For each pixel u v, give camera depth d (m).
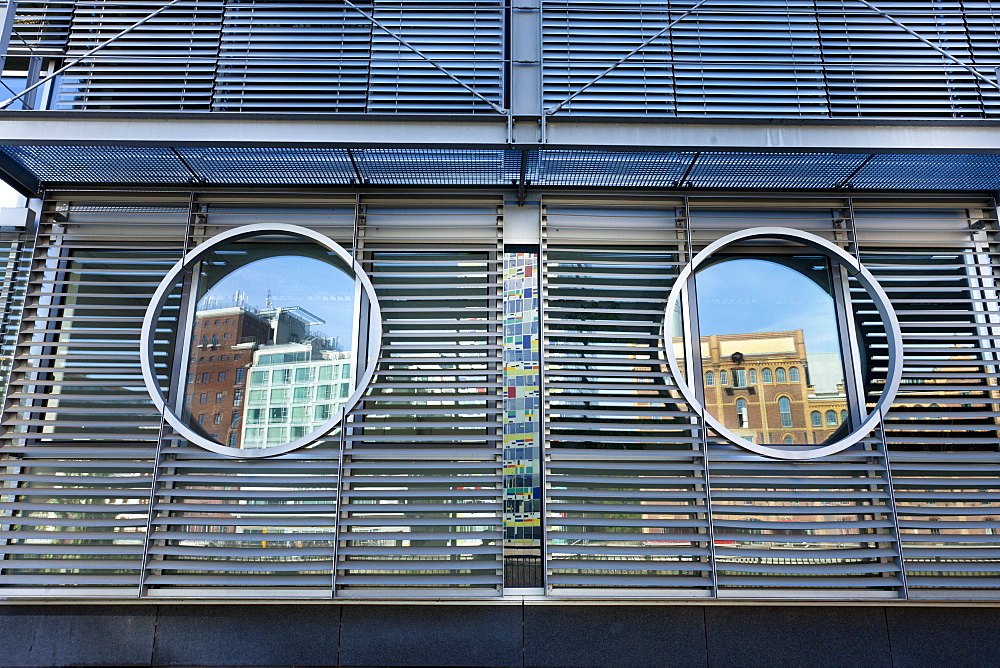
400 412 3.41
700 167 3.52
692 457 3.46
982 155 3.32
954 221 3.89
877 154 3.31
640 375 3.53
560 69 3.95
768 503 3.49
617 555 3.24
